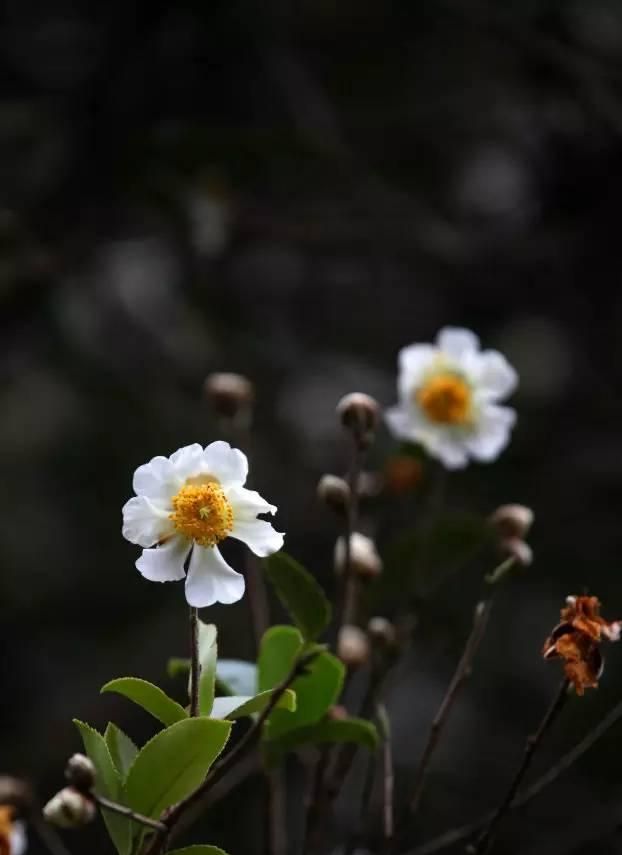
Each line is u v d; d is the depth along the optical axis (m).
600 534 3.19
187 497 1.45
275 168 3.35
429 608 2.93
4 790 1.52
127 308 3.54
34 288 3.26
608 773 2.63
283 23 3.50
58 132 3.27
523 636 3.09
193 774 1.43
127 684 1.44
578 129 3.48
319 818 1.55
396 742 2.97
